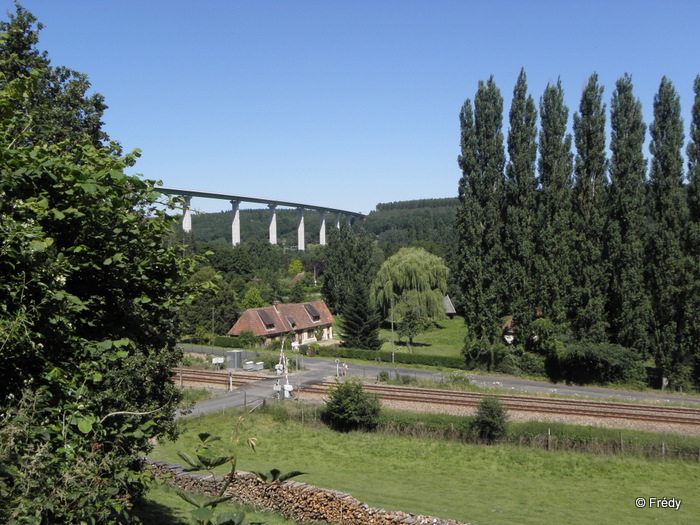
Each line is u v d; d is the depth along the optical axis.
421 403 34.78
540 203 48.72
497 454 27.05
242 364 49.50
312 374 46.22
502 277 49.59
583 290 45.75
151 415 9.28
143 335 9.34
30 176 7.18
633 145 45.09
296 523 16.09
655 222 45.03
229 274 107.00
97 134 22.97
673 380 43.12
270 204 158.38
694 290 41.84
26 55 19.83
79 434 6.73
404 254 70.19
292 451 27.92
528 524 18.06
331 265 92.88
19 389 6.37
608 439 27.00
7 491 5.36
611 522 18.56
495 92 50.78
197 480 17.52
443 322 90.62
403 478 24.08
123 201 8.24
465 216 51.16
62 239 8.02
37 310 6.46
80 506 5.81
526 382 45.78
